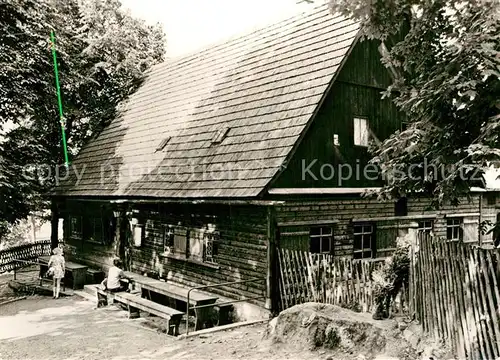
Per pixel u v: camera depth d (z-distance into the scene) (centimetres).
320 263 1159
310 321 918
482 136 835
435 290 848
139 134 2120
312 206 1353
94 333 1188
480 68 847
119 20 2830
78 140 2798
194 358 945
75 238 2278
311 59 1505
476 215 1788
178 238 1616
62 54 2233
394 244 1547
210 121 1717
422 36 1023
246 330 1154
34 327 1269
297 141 1271
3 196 1945
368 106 1510
